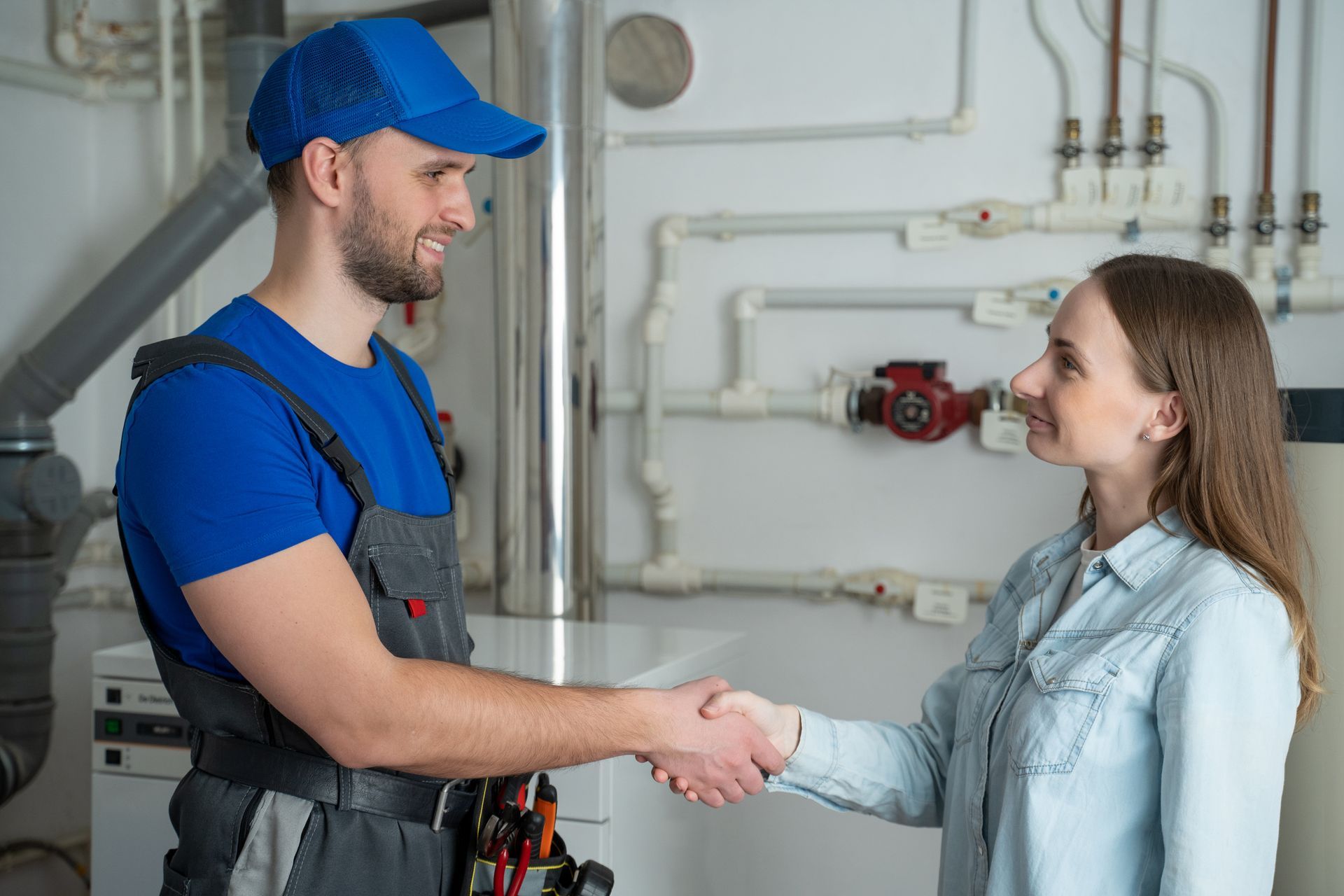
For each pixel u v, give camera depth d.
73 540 2.86
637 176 2.74
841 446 2.63
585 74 2.39
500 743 1.15
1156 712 1.10
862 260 2.60
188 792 1.21
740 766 1.35
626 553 2.80
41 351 2.61
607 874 1.45
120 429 3.10
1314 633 1.15
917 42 2.54
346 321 1.21
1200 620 1.09
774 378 2.67
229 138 2.65
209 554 1.03
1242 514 1.14
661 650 1.95
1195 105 2.37
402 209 1.16
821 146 2.61
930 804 1.44
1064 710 1.14
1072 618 1.21
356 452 1.18
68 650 3.07
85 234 3.10
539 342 2.42
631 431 2.78
